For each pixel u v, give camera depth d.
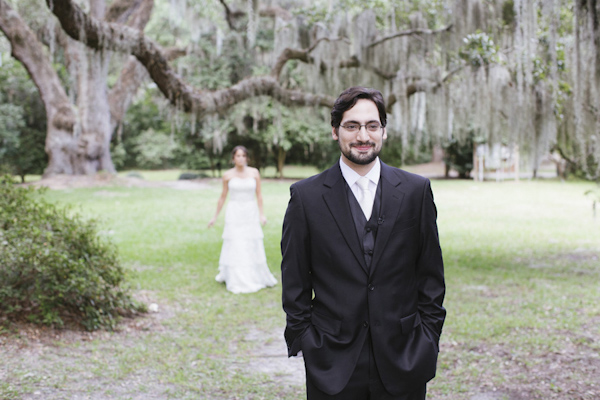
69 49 15.75
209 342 4.46
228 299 5.90
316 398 1.90
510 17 7.11
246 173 6.44
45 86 21.89
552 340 4.40
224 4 8.28
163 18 17.25
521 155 7.48
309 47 8.32
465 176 28.78
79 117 22.58
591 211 14.50
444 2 7.23
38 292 4.23
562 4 5.58
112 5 13.82
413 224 1.91
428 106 8.30
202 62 21.47
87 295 4.48
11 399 3.07
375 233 1.89
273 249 9.19
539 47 6.51
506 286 6.50
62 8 5.67
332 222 1.89
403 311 1.90
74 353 3.94
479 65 7.11
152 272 7.20
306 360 1.91
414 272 1.96
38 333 4.20
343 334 1.87
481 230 11.35
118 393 3.34
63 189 19.98
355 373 1.86
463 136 8.38
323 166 30.06
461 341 4.46
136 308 5.07
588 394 3.32
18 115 26.53
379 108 1.87
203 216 13.47
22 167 27.56
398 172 1.97
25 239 4.30
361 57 7.93
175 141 27.81
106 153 23.50
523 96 6.99
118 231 10.84
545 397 3.33
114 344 4.26
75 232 4.73
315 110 8.85
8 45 20.84
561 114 6.91
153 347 4.26
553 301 5.71
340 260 1.88
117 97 23.45
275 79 7.83
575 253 8.75
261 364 4.02
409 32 7.52
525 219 13.02
